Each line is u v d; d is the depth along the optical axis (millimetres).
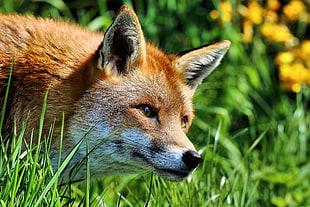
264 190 14180
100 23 16078
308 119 16781
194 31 17109
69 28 10492
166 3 17281
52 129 8969
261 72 17250
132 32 9633
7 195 7906
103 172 10016
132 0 17641
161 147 9531
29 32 9820
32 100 9469
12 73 9438
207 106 15992
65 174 9812
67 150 9586
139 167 9836
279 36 16922
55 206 8258
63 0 17484
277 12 18531
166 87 9961
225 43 11125
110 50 9586
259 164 15219
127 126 9570
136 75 9820
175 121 9906
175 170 9508
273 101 17078
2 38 9609
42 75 9523
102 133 9531
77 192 11430
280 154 15562
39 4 17031
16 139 9422
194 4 17516
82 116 9523
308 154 16453
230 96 16188
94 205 9469
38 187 8016
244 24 17203
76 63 9742
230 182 12828
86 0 17391
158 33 16938
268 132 16094
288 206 13992
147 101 9695
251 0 17766
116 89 9641
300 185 14789
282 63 16766
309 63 16953
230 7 16906
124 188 12875
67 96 9531
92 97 9570
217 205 10984
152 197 11000
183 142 9641
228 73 16641
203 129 15172
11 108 9438
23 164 8203
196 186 11359
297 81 16469
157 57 10391
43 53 9664
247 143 16094
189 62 10750
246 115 16812
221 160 13984
